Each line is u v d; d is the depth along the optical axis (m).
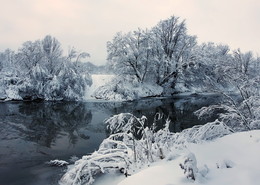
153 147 7.12
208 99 33.75
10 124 18.30
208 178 4.05
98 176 6.20
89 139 14.61
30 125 18.20
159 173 4.42
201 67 40.31
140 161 6.51
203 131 7.18
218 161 4.76
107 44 37.38
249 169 4.13
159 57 40.34
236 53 15.45
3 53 37.16
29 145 13.11
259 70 27.16
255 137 5.75
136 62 37.34
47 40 35.62
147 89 38.16
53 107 27.20
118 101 32.72
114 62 37.09
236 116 11.88
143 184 4.03
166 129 8.14
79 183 5.95
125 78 37.44
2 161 10.45
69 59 35.25
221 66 15.66
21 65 35.12
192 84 44.16
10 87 31.42
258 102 11.83
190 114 22.67
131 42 37.38
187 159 4.15
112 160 6.83
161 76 40.84
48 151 12.06
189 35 41.47
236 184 3.69
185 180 3.97
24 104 28.56
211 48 50.09
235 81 14.06
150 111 24.89
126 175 5.86
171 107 27.41
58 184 7.15
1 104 27.97
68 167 9.44
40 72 32.09
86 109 26.31
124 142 8.05
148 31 38.28
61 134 15.80
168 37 41.66
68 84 33.09
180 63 41.03
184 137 7.39
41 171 9.10
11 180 8.36
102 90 35.78
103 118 21.52
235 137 6.11
